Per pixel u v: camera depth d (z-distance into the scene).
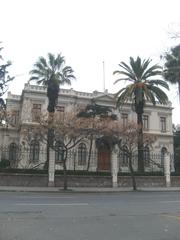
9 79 33.22
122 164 43.12
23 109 48.12
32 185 30.34
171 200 19.62
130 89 37.84
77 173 32.62
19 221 10.98
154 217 12.59
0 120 32.84
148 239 8.82
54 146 30.38
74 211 13.74
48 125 29.23
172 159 41.16
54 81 39.16
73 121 29.59
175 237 9.16
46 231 9.52
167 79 36.06
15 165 34.09
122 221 11.52
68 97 52.03
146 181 34.44
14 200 17.36
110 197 21.55
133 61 39.91
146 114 57.25
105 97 53.69
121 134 32.19
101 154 47.94
